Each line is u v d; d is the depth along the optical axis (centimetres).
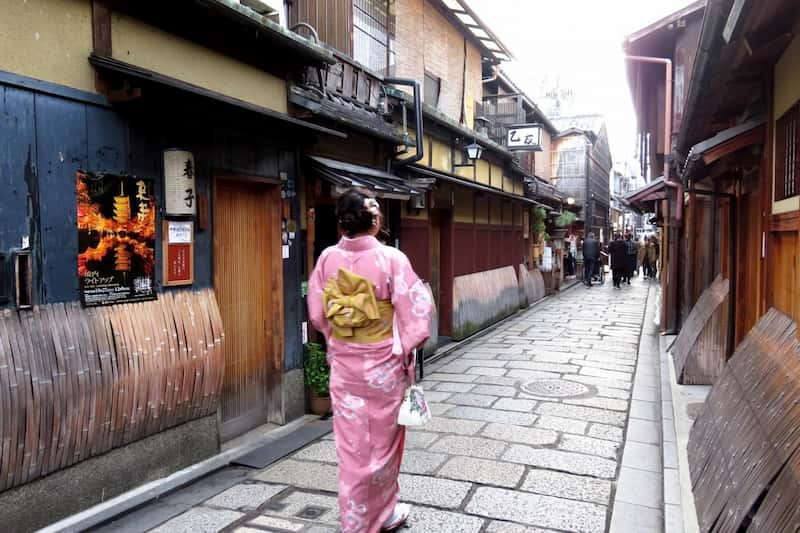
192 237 491
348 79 746
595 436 568
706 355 737
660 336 1127
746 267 650
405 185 783
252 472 491
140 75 390
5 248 345
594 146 3266
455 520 397
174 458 470
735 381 445
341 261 362
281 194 614
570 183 3050
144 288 444
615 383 779
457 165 1205
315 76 685
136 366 425
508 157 1538
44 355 362
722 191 786
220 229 547
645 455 516
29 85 358
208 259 513
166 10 462
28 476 355
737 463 351
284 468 498
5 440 338
